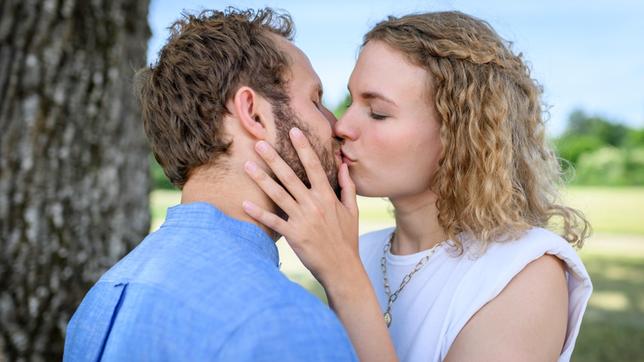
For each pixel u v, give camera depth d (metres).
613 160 22.17
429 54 1.47
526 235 1.42
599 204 17.25
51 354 2.25
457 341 1.38
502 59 1.52
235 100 1.25
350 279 1.31
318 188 1.30
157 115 1.30
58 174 2.28
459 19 1.54
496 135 1.46
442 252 1.53
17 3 2.24
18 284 2.21
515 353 1.31
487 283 1.37
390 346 1.31
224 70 1.26
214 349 1.00
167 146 1.29
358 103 1.51
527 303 1.35
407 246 1.63
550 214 1.59
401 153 1.47
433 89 1.47
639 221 14.23
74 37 2.30
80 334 1.20
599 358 5.03
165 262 1.13
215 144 1.25
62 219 2.28
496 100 1.47
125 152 2.46
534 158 1.58
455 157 1.47
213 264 1.09
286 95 1.31
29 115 2.24
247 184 1.27
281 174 1.26
